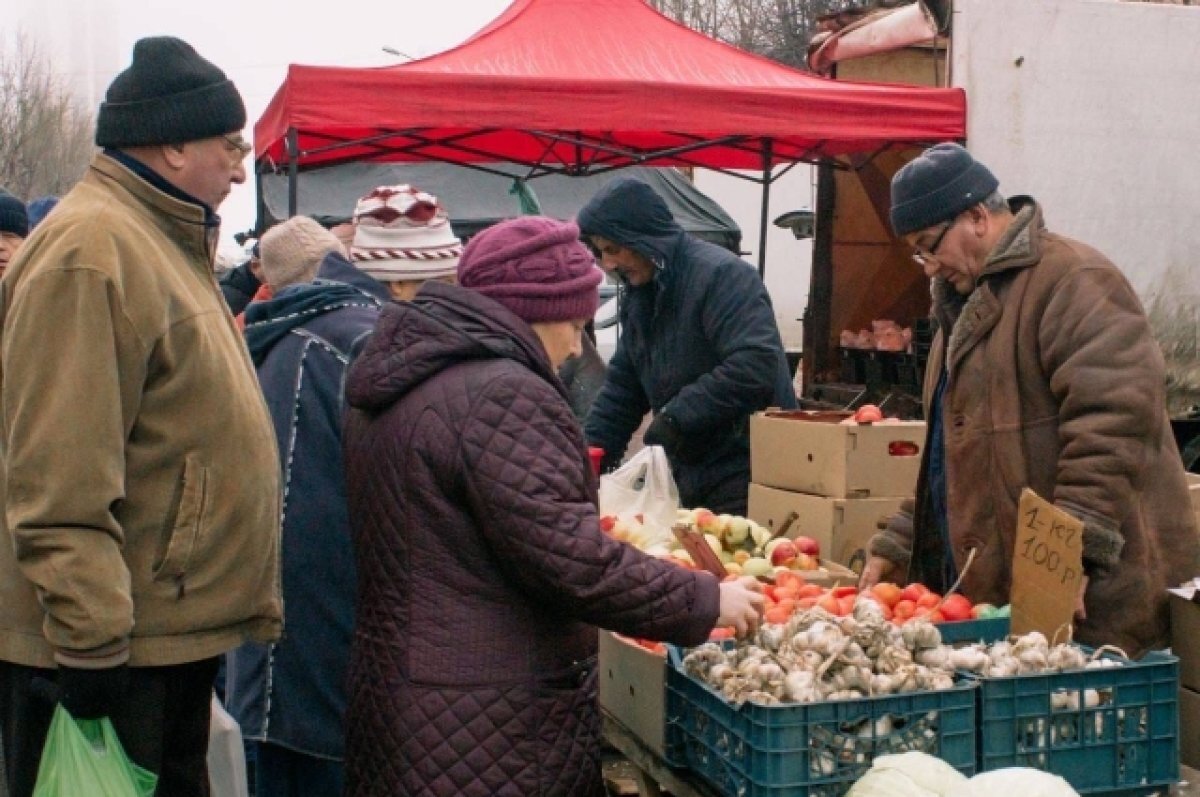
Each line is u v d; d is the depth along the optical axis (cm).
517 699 237
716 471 507
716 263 493
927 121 728
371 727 243
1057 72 789
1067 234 802
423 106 645
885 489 444
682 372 505
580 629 248
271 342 330
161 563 254
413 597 238
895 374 924
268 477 270
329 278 347
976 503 345
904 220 344
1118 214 809
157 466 253
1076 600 283
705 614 240
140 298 247
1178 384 833
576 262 248
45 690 250
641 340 521
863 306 1005
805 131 701
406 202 361
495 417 232
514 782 236
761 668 248
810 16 2506
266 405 288
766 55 2555
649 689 280
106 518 239
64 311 240
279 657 321
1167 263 823
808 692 241
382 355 242
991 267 336
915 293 1011
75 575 235
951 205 338
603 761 339
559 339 251
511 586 238
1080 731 254
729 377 483
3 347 247
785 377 511
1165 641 333
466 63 680
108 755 243
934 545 376
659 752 276
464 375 236
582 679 247
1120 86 801
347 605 322
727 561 409
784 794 237
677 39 738
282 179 1412
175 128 259
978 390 342
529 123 660
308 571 320
